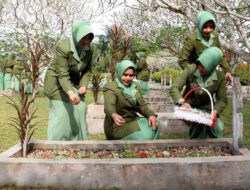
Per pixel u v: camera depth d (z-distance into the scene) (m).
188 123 3.84
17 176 2.78
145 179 2.72
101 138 5.49
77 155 3.36
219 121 4.04
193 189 2.75
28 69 3.32
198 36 4.11
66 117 4.07
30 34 8.30
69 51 3.83
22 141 3.35
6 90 13.30
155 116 4.13
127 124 4.01
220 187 2.78
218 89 3.87
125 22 9.50
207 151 3.51
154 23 9.29
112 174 2.72
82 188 2.74
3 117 7.56
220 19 6.42
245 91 13.24
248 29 6.08
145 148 3.56
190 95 3.92
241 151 3.23
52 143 3.51
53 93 4.04
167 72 20.23
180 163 2.73
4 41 8.41
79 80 4.21
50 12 10.85
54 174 2.75
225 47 5.28
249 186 2.81
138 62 10.64
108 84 4.04
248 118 7.47
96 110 6.90
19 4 10.14
